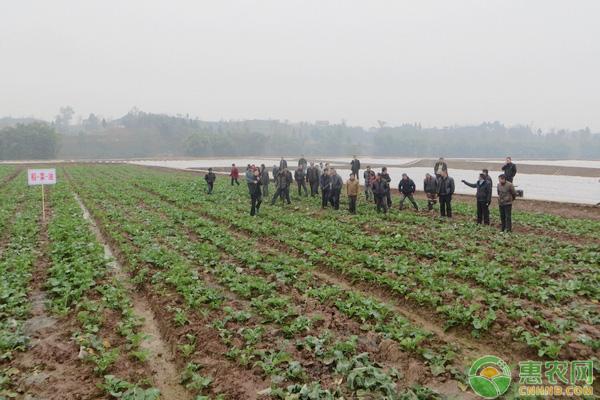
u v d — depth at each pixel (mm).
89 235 14102
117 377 6137
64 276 9539
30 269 10453
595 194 29719
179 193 26234
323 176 21016
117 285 9570
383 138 185000
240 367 6305
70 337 7223
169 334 7438
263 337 7191
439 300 8188
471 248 12430
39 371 6219
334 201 20938
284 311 8180
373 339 6941
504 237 14305
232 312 7980
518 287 8680
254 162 83938
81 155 144375
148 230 15461
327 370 6117
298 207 21281
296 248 12906
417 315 8203
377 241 13375
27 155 113625
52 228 14914
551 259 11102
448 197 18188
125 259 11938
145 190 30047
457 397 5504
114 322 7855
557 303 8203
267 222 16391
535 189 33312
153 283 9773
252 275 10461
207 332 7281
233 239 13742
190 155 142625
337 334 7199
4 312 7984
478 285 9359
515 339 6730
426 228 16156
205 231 14859
